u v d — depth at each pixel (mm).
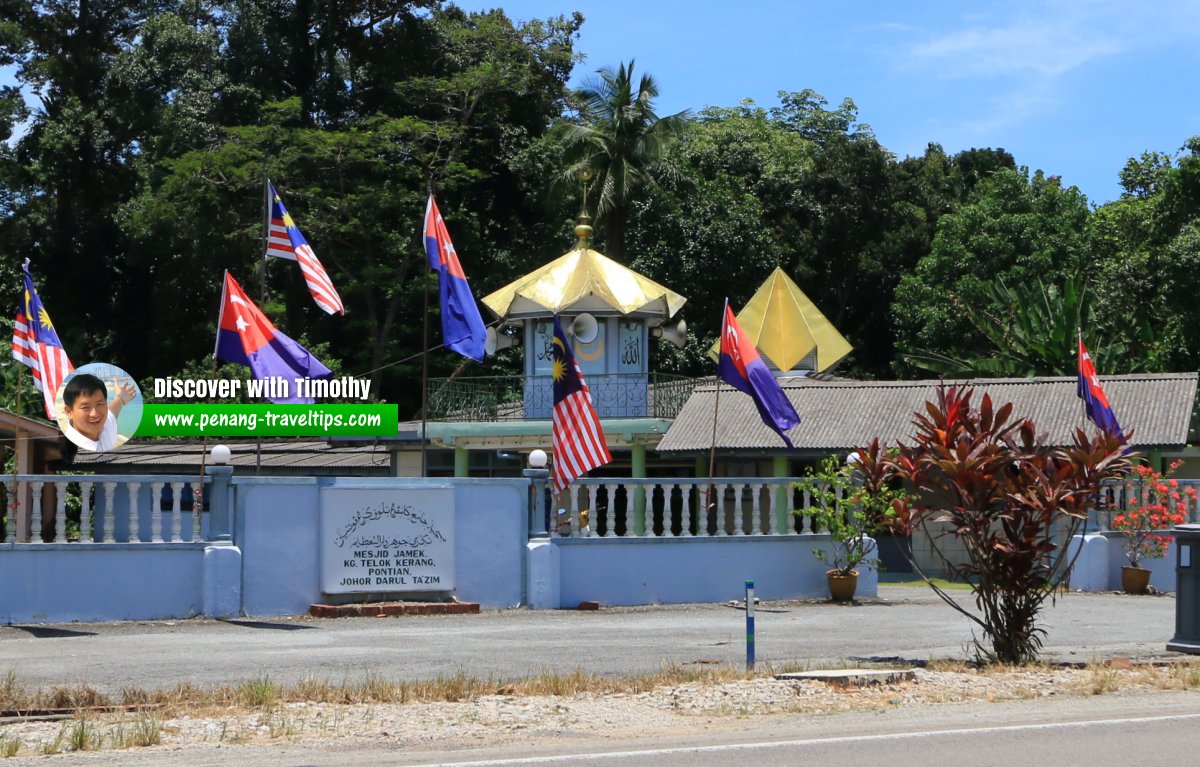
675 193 51781
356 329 49156
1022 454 14125
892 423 29438
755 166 57688
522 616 18406
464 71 52125
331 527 18297
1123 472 14055
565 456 19359
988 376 40812
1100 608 20406
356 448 36625
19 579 16562
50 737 9617
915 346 50062
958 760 8711
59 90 54594
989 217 50625
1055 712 10898
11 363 32812
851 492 21062
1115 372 39938
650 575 20125
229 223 47000
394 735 9797
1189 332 39500
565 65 54281
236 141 46719
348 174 48844
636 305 31344
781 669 13008
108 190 53625
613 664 13617
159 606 17312
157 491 17547
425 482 18781
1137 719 10391
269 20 51000
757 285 50969
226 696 11250
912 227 55688
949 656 14484
